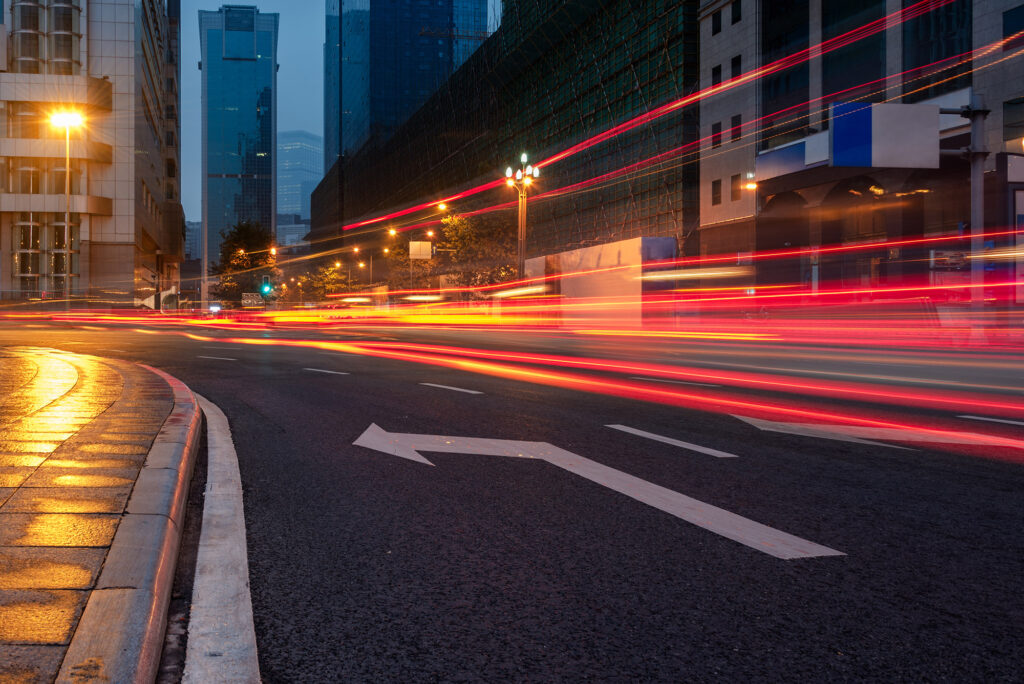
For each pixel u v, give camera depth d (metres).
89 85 71.81
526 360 17.20
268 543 4.02
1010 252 24.34
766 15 44.00
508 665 2.62
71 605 2.57
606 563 3.69
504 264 54.72
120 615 2.49
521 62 75.69
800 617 3.03
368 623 2.97
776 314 40.44
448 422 8.18
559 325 39.00
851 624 2.96
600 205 63.38
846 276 38.66
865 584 3.39
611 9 61.50
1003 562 3.68
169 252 117.69
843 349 21.59
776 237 43.34
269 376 13.30
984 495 5.00
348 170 174.25
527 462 6.09
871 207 37.03
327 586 3.37
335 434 7.45
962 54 31.62
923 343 23.36
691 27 52.06
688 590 3.32
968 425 7.92
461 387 11.56
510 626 2.95
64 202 71.50
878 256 36.84
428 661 2.64
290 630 2.89
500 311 47.38
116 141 74.50
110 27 74.44
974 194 22.33
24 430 6.40
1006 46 29.72
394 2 159.38
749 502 4.83
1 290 70.81
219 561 3.70
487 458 6.25
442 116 101.69
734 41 46.16
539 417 8.52
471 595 3.27
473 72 90.50
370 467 5.93
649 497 4.96
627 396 10.45
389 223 128.75
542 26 68.81
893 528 4.26
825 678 2.53
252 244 98.69
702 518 4.47
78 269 72.62
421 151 111.25
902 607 3.12
